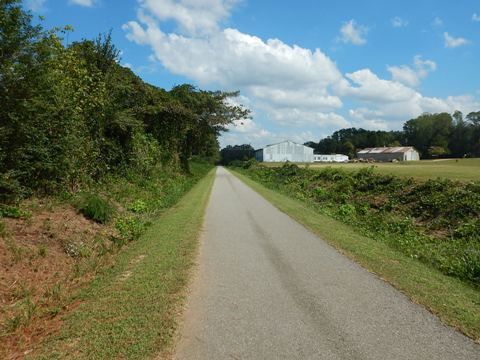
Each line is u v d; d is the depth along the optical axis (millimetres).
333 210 16484
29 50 8961
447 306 5340
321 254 8289
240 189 25203
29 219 8602
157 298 5602
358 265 7445
